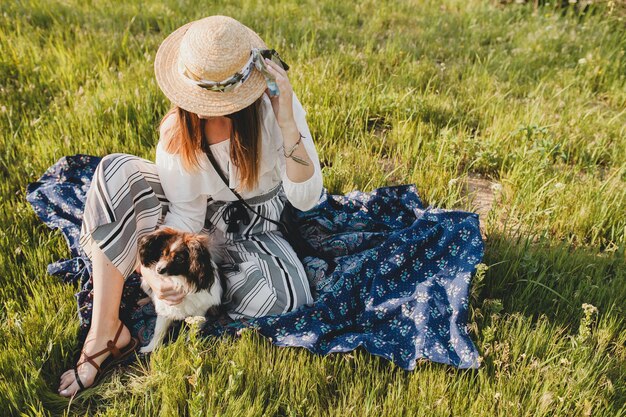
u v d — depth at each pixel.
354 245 3.71
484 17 7.98
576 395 2.78
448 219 3.59
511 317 3.20
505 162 4.73
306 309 3.18
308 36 6.84
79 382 2.81
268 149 3.12
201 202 3.26
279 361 2.93
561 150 4.75
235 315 3.24
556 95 5.67
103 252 2.91
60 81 5.55
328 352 2.95
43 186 3.98
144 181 3.09
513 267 3.54
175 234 2.90
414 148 4.71
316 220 3.89
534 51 6.83
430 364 2.91
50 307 3.19
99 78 5.75
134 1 7.65
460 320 3.06
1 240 3.59
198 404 2.53
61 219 3.77
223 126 2.99
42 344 2.96
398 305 3.17
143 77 5.59
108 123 4.92
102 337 2.90
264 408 2.76
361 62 6.18
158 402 2.75
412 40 7.05
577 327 3.27
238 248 3.39
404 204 3.98
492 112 5.40
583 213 4.07
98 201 2.90
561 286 3.50
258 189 3.28
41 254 3.54
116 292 2.96
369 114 5.27
